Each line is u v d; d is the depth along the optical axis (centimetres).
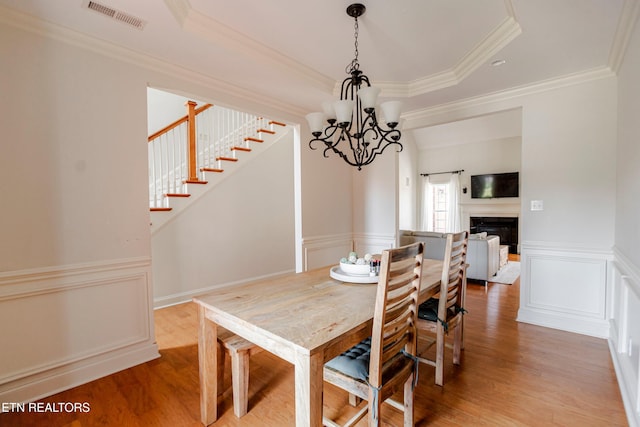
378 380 131
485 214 797
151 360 242
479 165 805
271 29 224
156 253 362
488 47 243
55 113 198
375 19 212
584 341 267
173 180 400
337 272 219
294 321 135
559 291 296
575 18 194
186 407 185
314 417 116
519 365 228
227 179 428
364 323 133
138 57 233
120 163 227
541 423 167
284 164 501
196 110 412
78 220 208
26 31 187
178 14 192
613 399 187
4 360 182
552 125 294
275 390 203
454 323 217
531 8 185
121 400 191
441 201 871
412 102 348
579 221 284
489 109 328
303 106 359
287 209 507
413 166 873
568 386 201
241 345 176
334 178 421
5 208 182
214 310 154
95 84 215
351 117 193
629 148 215
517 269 559
